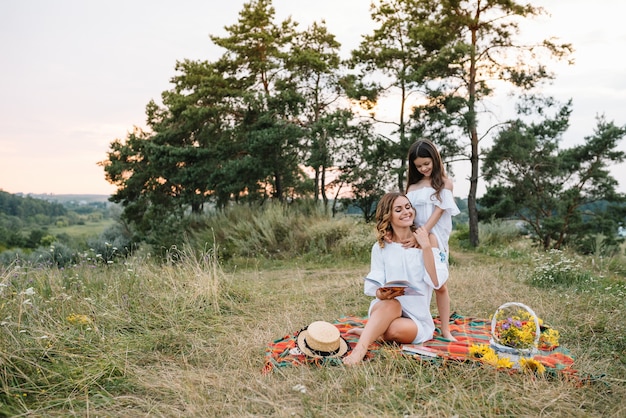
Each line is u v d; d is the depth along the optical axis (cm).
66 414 342
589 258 1279
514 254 1480
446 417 322
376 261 468
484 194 2220
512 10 1881
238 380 395
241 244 1500
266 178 2305
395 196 464
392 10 2153
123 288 639
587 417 330
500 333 426
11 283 570
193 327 548
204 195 2466
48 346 432
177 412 345
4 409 339
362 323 528
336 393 358
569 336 514
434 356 411
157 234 1834
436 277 446
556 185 2041
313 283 880
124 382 396
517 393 357
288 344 465
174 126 2459
